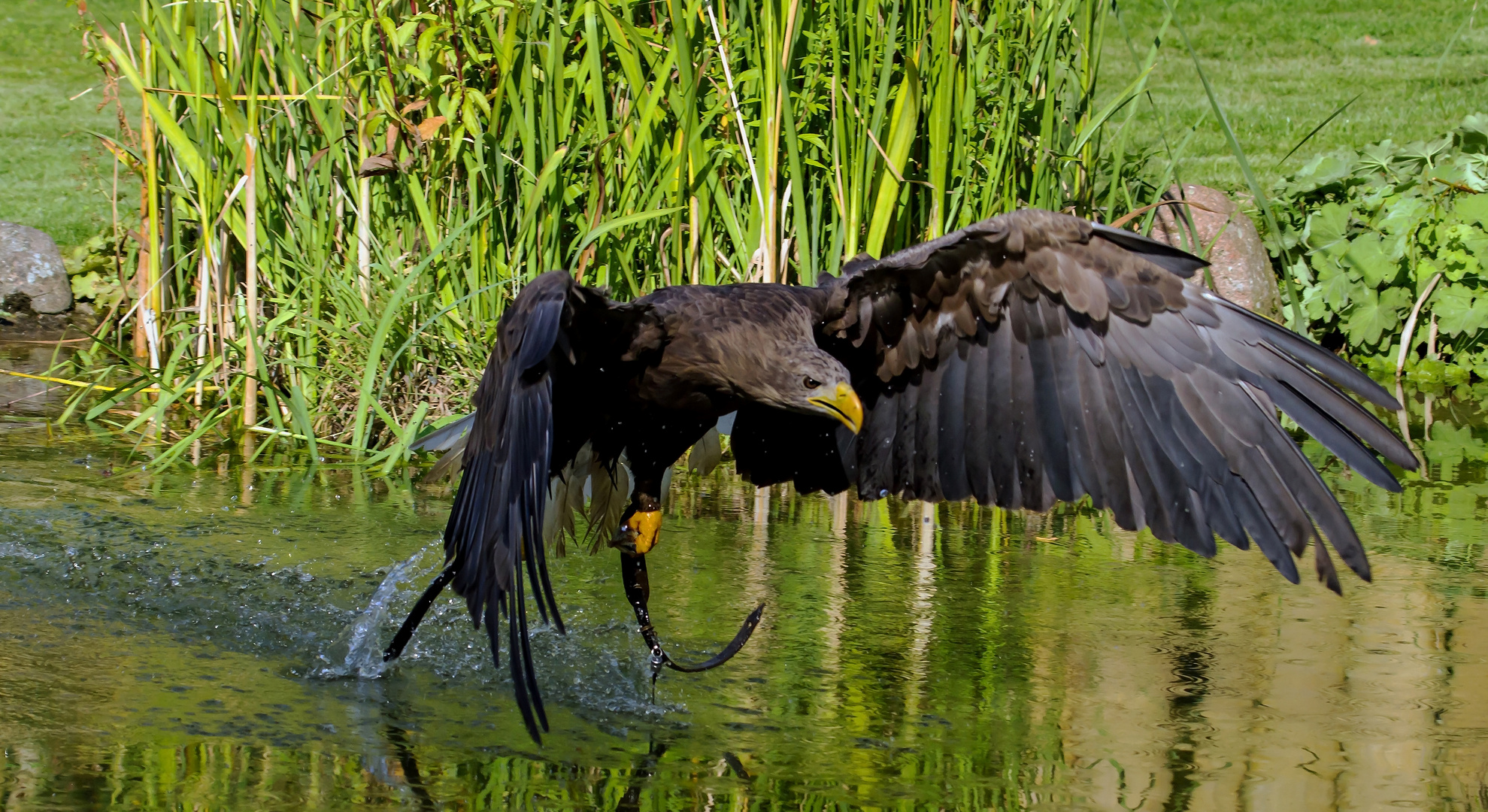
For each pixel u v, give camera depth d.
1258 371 7.29
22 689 7.24
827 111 13.37
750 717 7.23
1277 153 24.64
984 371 7.96
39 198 20.53
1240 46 33.44
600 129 12.62
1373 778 6.44
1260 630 8.62
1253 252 16.67
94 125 24.95
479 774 6.40
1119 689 7.64
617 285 13.28
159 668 7.71
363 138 12.96
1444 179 17.89
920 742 6.88
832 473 8.70
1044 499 7.85
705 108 13.32
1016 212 7.38
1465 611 8.99
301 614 8.75
